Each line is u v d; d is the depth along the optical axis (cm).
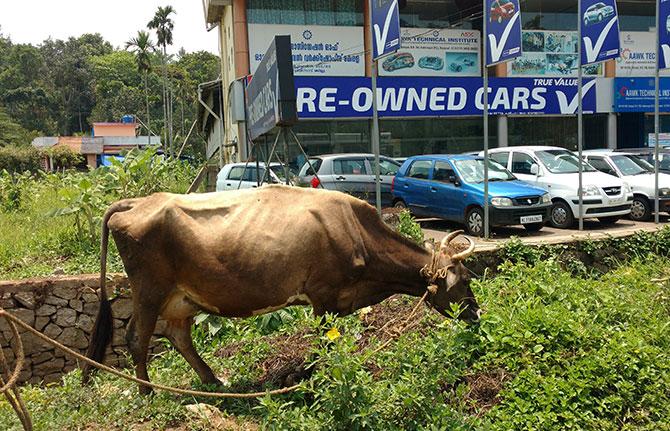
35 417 544
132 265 571
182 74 5900
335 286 574
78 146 5938
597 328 660
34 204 1870
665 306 771
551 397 566
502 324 646
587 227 1438
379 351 605
